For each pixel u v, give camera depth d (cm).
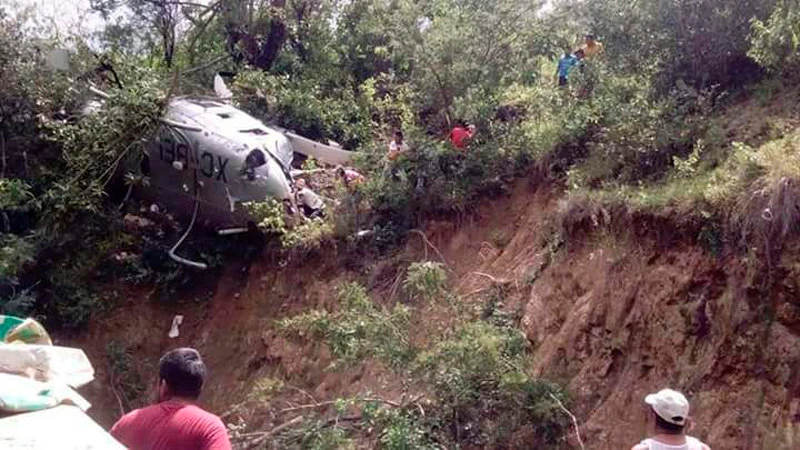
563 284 1010
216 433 411
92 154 1455
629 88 1195
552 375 922
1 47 1522
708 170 930
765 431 698
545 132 1266
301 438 953
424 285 1009
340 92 1920
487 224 1293
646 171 1048
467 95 1401
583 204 1018
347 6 2052
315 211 1481
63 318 1496
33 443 296
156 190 1552
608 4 1234
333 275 1378
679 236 848
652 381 820
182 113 1503
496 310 1071
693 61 1130
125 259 1562
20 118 1540
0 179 1445
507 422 863
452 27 1433
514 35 1430
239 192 1442
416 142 1388
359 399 911
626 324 873
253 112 1752
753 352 733
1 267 1360
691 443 498
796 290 716
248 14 2008
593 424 841
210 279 1550
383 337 930
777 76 1029
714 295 791
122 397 1458
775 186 744
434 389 891
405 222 1368
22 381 359
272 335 1370
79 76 1566
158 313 1539
